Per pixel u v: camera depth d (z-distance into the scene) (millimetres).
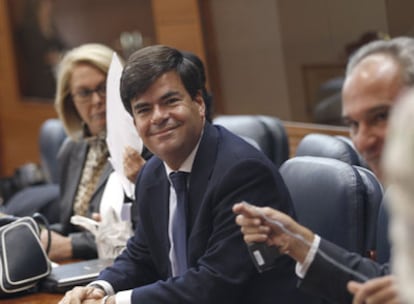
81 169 6020
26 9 10961
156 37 9328
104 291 4238
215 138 3947
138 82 3887
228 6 8359
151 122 3896
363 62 2709
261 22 8008
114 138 5070
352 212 3992
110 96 5047
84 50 5895
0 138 11656
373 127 2674
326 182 4125
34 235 4723
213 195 3816
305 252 3104
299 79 7719
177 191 3969
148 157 5043
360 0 6961
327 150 4887
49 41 10797
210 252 3762
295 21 7637
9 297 4648
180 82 3900
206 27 8703
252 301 3799
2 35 11289
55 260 5441
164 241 4117
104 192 5254
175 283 3771
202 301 3715
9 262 4605
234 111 8477
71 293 4129
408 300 1695
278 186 3795
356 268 3076
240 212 3094
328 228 4074
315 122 7605
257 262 3156
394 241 1788
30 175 8242
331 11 7246
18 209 7043
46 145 8172
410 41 2715
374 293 2691
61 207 6055
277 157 6461
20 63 11250
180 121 3873
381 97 2637
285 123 7883
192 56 4832
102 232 5121
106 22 10055
